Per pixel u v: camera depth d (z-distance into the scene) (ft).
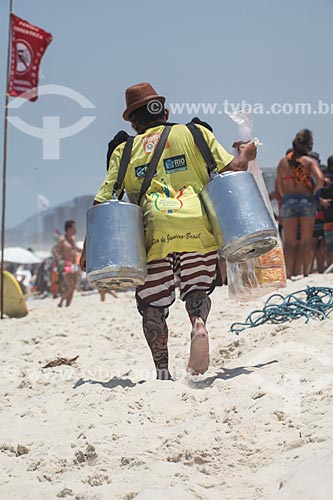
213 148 27.55
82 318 54.90
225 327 37.93
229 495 17.33
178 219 26.48
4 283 69.82
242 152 28.04
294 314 34.53
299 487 16.65
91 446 20.76
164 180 27.30
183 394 25.26
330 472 16.96
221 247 26.32
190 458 19.53
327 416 20.86
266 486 17.53
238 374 27.27
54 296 107.65
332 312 33.88
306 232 61.21
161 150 27.45
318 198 66.85
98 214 26.55
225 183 26.25
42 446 22.16
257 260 29.50
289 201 61.16
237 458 19.26
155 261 27.07
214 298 51.93
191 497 16.90
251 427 21.09
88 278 26.63
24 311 69.10
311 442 19.30
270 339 31.42
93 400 25.88
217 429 21.36
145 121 28.30
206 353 25.70
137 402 24.95
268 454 19.30
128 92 28.48
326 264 68.08
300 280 53.52
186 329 40.98
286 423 21.13
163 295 27.48
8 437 23.22
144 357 35.42
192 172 27.45
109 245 26.12
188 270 26.94
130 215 26.53
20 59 74.64
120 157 27.96
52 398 27.48
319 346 28.96
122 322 48.62
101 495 17.48
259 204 26.30
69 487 18.58
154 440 21.24
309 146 61.00
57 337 44.78
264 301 44.91
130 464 19.60
